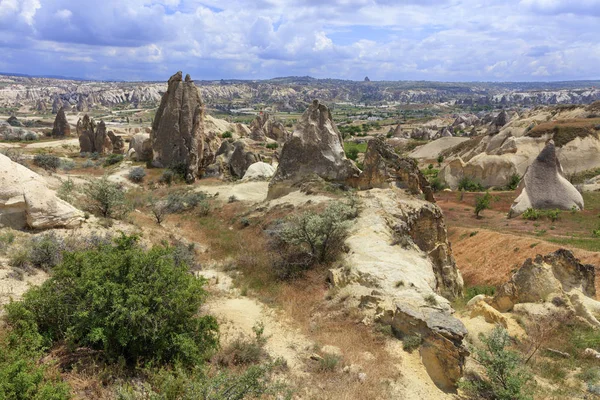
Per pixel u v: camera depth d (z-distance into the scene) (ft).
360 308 42.16
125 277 29.14
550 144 150.00
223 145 179.22
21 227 51.85
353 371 31.53
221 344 33.88
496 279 88.79
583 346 40.14
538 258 49.93
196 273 55.31
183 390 22.65
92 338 25.81
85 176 125.90
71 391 22.85
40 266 42.98
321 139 100.22
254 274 56.03
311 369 31.94
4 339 25.58
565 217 130.93
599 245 93.61
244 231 81.00
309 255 57.93
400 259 51.78
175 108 142.31
